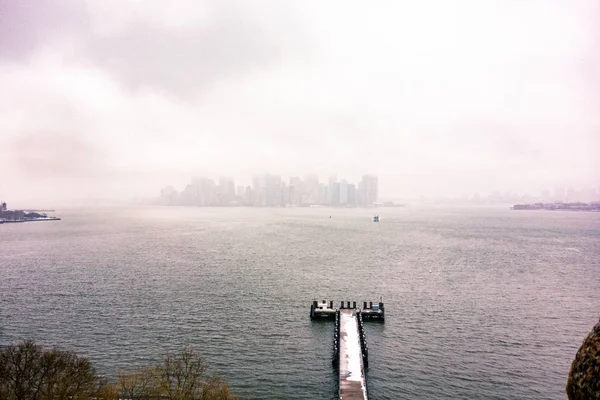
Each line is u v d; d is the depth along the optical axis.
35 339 85.88
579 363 15.29
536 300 117.56
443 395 65.19
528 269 162.38
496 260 182.88
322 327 94.38
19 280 139.12
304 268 162.88
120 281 137.75
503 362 76.62
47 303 111.12
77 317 99.69
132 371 71.06
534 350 82.12
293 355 79.44
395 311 106.62
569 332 92.19
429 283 137.75
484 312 106.06
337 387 68.12
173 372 63.00
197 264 170.38
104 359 76.56
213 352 80.19
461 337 88.56
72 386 52.16
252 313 103.81
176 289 127.12
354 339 83.38
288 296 120.06
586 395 14.59
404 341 86.25
